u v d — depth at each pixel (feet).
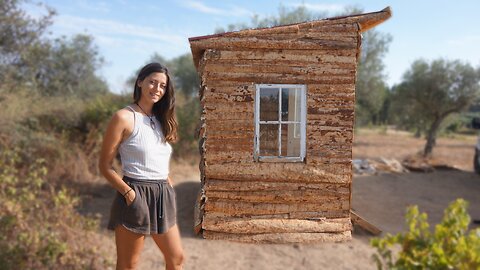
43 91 54.08
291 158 18.38
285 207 18.53
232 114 18.06
